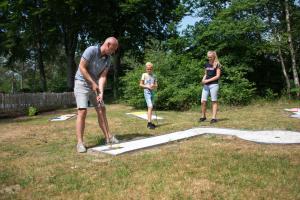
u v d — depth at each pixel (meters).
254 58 17.84
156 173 4.75
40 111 18.58
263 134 7.20
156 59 16.28
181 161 5.26
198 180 4.41
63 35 26.56
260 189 4.05
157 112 13.28
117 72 24.77
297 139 6.63
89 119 11.53
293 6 18.22
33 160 5.87
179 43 17.50
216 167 4.90
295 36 17.98
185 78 15.48
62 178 4.79
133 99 15.55
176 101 14.51
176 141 6.80
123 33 25.92
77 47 29.23
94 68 6.49
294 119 9.72
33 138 8.13
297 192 3.94
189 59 16.89
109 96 27.28
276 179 4.37
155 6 24.83
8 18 25.67
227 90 14.91
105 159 5.71
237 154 5.59
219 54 17.09
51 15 23.67
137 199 3.91
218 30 16.53
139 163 5.27
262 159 5.25
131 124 9.73
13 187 4.55
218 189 4.09
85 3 22.80
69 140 7.69
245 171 4.71
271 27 18.14
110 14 24.19
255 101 15.99
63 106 21.78
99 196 4.06
